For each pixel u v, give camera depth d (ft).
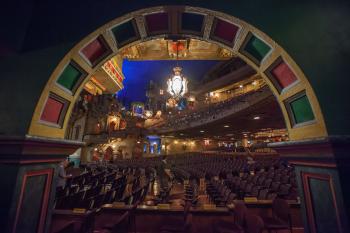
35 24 7.78
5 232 5.87
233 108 65.92
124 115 111.45
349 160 6.03
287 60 7.50
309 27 7.34
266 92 48.88
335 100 6.56
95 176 34.06
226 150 117.80
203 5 7.87
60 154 8.32
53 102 8.04
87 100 66.18
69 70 8.32
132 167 64.28
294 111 8.57
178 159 98.78
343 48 6.94
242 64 106.11
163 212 14.15
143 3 7.97
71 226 10.32
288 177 29.22
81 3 8.07
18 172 6.39
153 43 18.10
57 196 17.62
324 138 6.03
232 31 9.03
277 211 13.37
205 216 13.92
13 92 7.01
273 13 7.68
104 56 9.70
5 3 7.25
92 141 78.07
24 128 6.70
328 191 6.54
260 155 78.07
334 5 7.36
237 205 12.98
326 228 6.61
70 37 7.68
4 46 7.19
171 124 107.65
